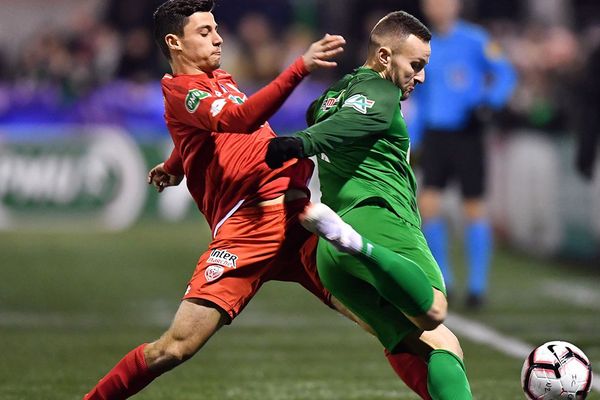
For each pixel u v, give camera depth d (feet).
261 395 74.38
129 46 185.78
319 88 182.39
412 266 55.21
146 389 76.23
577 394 61.87
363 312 59.21
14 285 128.67
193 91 57.93
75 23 223.10
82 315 109.91
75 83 177.37
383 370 84.07
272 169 59.31
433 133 120.57
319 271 59.21
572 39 183.32
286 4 215.72
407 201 59.62
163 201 177.27
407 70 59.00
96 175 175.01
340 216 59.06
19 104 175.22
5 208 174.19
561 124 164.86
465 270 147.54
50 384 77.71
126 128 177.06
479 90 121.08
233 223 60.08
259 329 103.86
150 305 116.16
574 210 150.00
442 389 56.59
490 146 172.35
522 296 125.80
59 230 174.40
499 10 209.46
